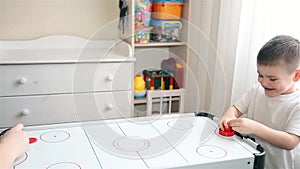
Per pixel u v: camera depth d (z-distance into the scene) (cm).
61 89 182
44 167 87
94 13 216
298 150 136
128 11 199
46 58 181
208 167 91
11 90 174
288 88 125
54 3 208
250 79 173
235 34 186
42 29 209
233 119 116
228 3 188
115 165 89
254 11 166
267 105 131
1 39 203
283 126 126
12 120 179
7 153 82
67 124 115
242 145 104
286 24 149
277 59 118
